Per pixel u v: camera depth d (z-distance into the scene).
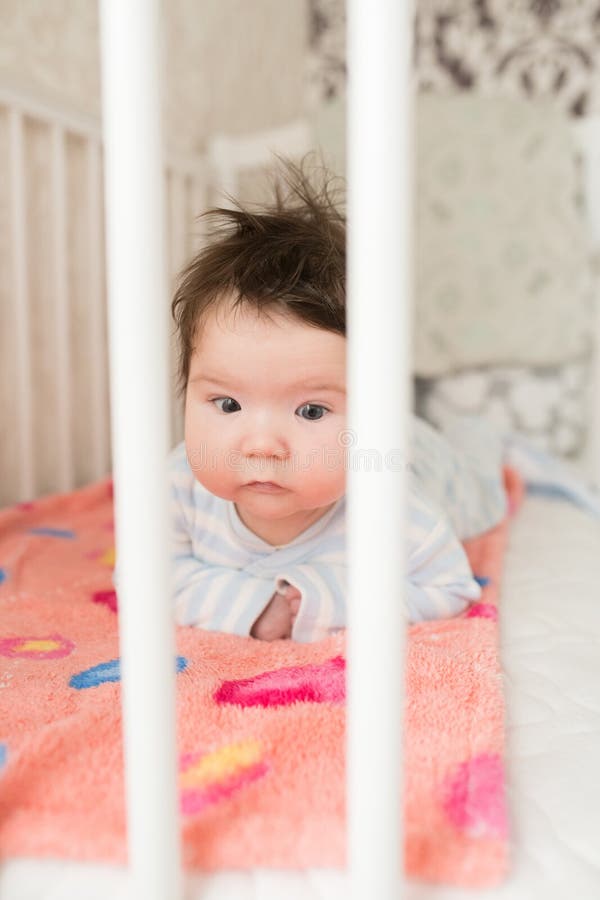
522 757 0.53
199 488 0.76
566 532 1.19
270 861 0.42
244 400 0.61
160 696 0.37
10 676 0.61
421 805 0.45
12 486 1.32
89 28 1.45
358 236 0.34
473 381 1.69
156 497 0.36
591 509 1.38
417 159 1.64
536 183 1.65
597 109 1.72
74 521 1.18
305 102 1.87
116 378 0.36
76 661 0.65
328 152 1.51
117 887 0.41
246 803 0.45
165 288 0.36
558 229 1.65
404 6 0.33
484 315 1.66
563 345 1.65
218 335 0.60
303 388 0.60
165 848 0.37
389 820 0.36
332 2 1.83
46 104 1.23
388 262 0.34
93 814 0.44
